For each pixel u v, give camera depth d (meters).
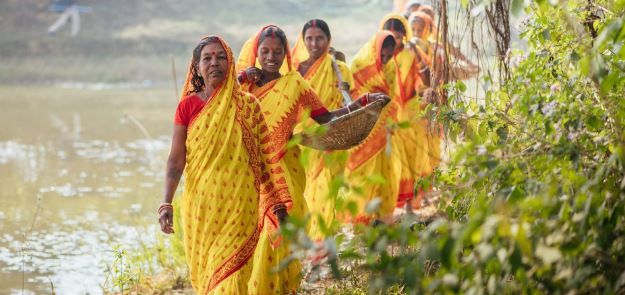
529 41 4.66
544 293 3.28
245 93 4.92
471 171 3.90
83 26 27.78
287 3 29.38
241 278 4.70
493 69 5.60
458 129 4.70
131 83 24.78
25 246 7.43
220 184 4.71
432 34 8.66
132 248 7.34
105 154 12.28
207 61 4.73
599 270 3.29
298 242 3.03
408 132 7.62
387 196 7.31
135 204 9.12
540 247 2.96
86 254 7.25
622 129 3.61
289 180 5.64
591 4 4.51
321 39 6.77
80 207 8.95
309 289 5.54
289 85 5.72
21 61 25.70
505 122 4.46
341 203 3.17
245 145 4.80
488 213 2.95
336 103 6.87
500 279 3.37
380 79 7.61
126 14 28.62
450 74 5.96
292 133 5.72
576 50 4.32
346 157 3.38
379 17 28.09
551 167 3.55
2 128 14.88
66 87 23.67
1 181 10.30
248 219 4.76
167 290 6.11
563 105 3.92
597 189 3.39
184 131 4.85
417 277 3.04
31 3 28.53
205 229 4.75
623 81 3.82
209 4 29.41
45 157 11.99
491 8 5.44
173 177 4.84
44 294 6.24
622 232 3.29
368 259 3.02
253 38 5.86
